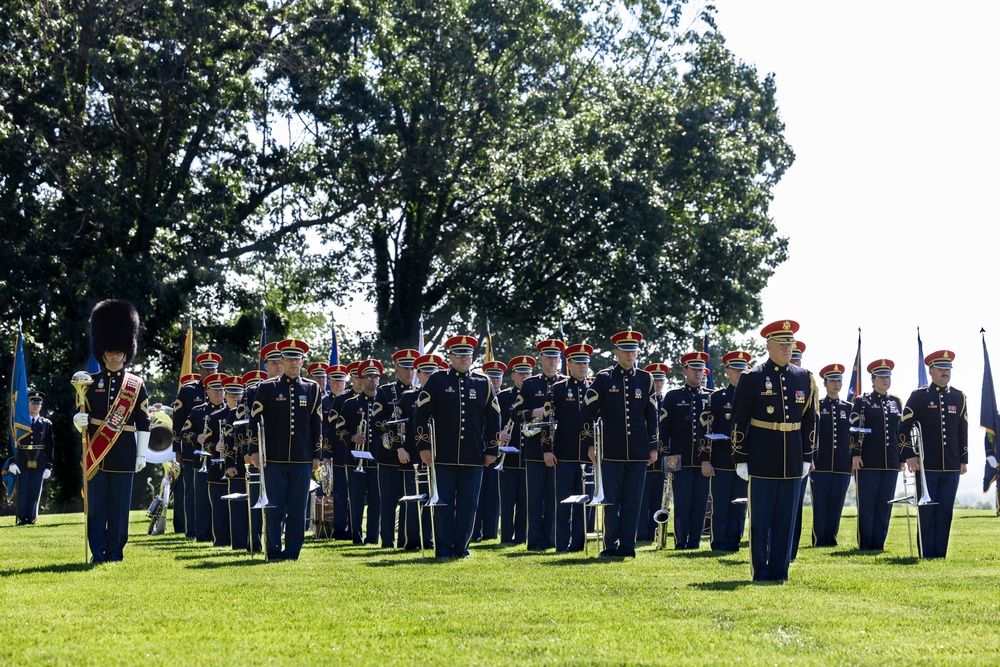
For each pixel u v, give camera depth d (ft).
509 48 153.07
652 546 64.54
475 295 148.05
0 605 37.45
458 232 150.71
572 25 157.99
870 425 61.05
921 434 56.13
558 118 154.51
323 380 78.23
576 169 139.33
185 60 128.67
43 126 127.75
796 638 31.42
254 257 143.33
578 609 36.14
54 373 138.31
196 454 69.41
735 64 169.99
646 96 155.43
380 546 63.57
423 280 158.71
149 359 150.51
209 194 136.15
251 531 54.90
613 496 54.70
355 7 140.56
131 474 52.60
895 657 29.01
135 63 123.85
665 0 165.99
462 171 150.71
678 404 64.03
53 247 130.00
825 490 63.46
